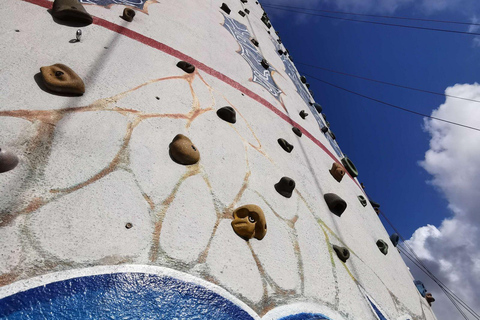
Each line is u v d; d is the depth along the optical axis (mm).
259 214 3381
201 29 7938
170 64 5312
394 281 5410
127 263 2314
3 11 4000
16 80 3156
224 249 3004
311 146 7684
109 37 4812
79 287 1996
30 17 4176
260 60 10125
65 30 4344
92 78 3814
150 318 2076
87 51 4211
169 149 3635
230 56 7957
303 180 5621
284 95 9250
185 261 2621
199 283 2520
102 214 2520
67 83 3277
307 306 3131
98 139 3115
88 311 1912
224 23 10016
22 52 3551
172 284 2377
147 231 2645
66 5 4418
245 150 4852
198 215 3145
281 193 4574
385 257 6078
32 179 2422
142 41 5352
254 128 5730
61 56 3848
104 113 3451
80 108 3309
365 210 7672
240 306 2582
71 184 2578
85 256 2182
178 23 7172
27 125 2785
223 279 2705
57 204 2379
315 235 4434
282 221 4086
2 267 1855
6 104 2855
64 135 2928
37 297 1825
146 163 3248
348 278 4191
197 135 4242
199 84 5480
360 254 5105
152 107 4059
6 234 2016
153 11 6824
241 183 4082
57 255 2084
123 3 6203
